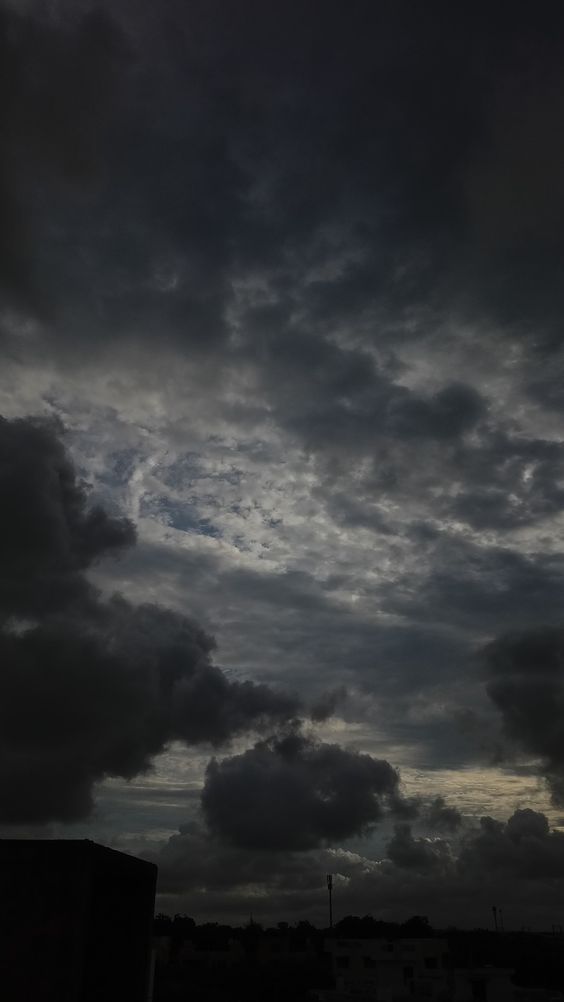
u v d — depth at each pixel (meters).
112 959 13.98
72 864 12.25
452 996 46.72
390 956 53.38
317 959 62.62
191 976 55.16
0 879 12.23
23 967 11.79
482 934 74.88
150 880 17.17
